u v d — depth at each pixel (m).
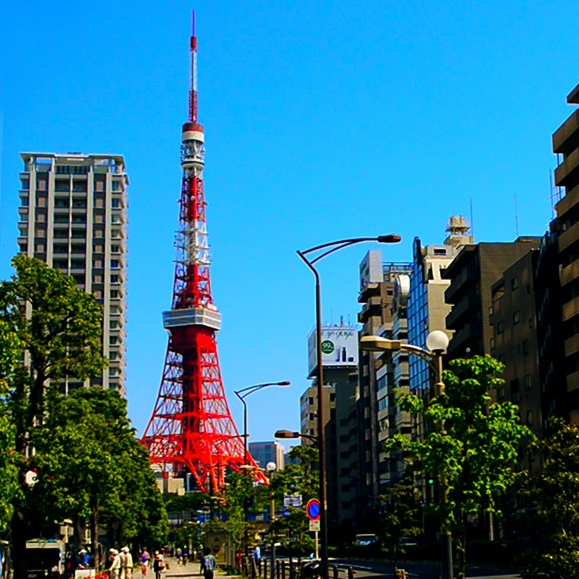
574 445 32.06
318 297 37.38
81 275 196.38
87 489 47.97
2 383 38.03
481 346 107.38
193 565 126.81
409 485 82.69
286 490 64.31
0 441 36.75
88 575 50.53
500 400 99.31
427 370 125.06
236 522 83.31
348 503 177.88
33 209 198.38
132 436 72.62
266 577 61.94
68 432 46.31
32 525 50.81
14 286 47.09
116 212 199.62
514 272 97.25
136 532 102.19
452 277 119.69
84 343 48.31
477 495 28.92
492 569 70.88
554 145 92.56
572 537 29.69
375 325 162.62
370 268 180.38
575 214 90.00
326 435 189.25
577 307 83.88
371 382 154.75
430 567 83.62
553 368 87.62
